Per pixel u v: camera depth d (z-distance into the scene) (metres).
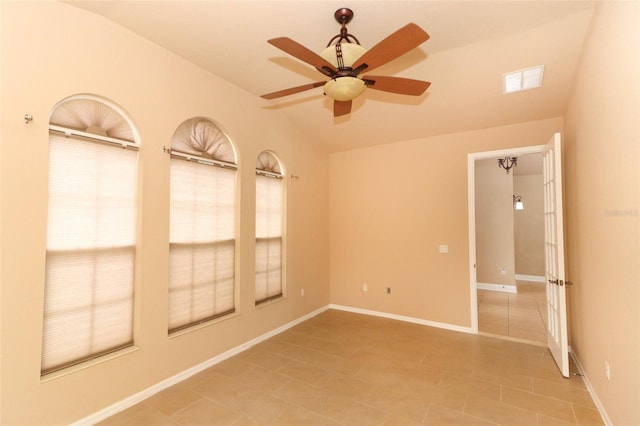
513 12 2.35
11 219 1.90
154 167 2.70
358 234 5.06
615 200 1.93
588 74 2.49
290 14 2.37
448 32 2.58
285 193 4.31
